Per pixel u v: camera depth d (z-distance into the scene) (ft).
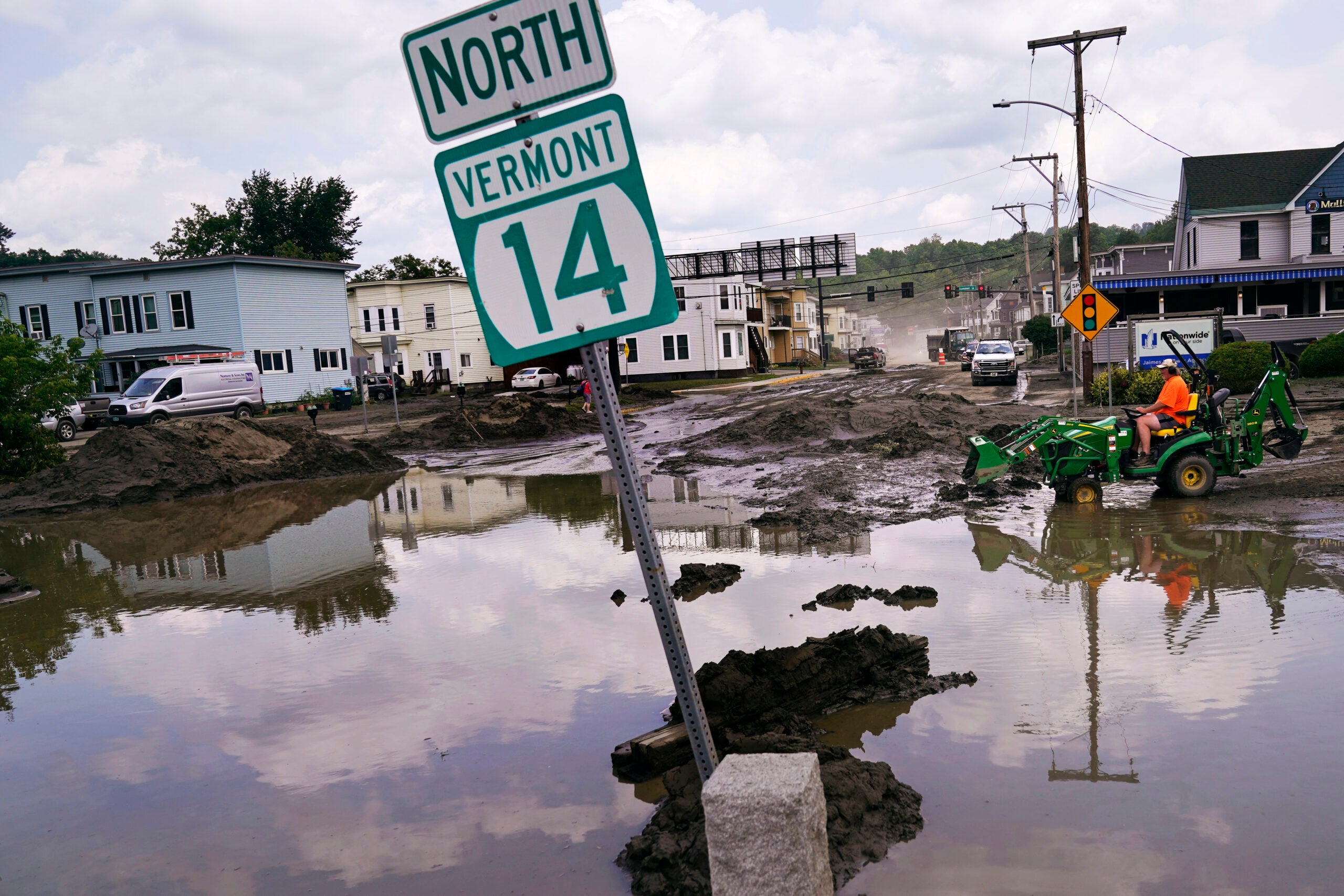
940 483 45.03
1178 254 155.53
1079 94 91.45
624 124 10.19
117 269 142.82
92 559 37.96
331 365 156.46
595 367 10.46
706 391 156.76
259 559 35.94
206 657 23.41
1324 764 14.20
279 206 272.10
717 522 38.55
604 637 23.08
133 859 13.65
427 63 10.48
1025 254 228.02
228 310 141.69
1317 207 132.36
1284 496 35.60
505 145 10.40
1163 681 17.88
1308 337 109.91
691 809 13.53
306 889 12.60
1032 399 95.09
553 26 10.21
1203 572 25.63
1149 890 11.28
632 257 10.28
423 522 42.83
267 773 16.35
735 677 17.26
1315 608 21.70
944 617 23.00
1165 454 36.99
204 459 59.93
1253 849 12.03
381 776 15.97
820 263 194.59
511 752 16.67
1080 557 28.43
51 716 19.83
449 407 134.82
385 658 22.47
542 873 12.70
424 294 195.21
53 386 65.51
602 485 52.70
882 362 245.45
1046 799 13.62
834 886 11.64
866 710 17.65
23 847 14.23
